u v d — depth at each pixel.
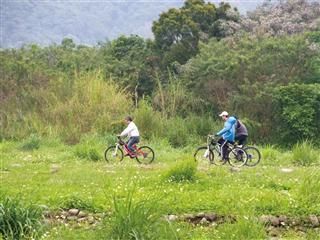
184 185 20.47
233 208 17.05
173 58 57.06
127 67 57.06
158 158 31.83
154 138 41.66
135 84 54.91
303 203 17.41
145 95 55.53
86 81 46.53
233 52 50.16
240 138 28.39
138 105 46.69
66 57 62.06
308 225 16.61
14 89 47.91
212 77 48.88
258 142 45.53
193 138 43.25
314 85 44.62
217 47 51.91
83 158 31.28
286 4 62.84
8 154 33.41
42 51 65.44
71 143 40.00
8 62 51.44
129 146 30.27
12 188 20.34
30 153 34.25
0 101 46.28
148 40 61.19
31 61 54.72
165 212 15.87
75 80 47.25
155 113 45.00
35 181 22.41
